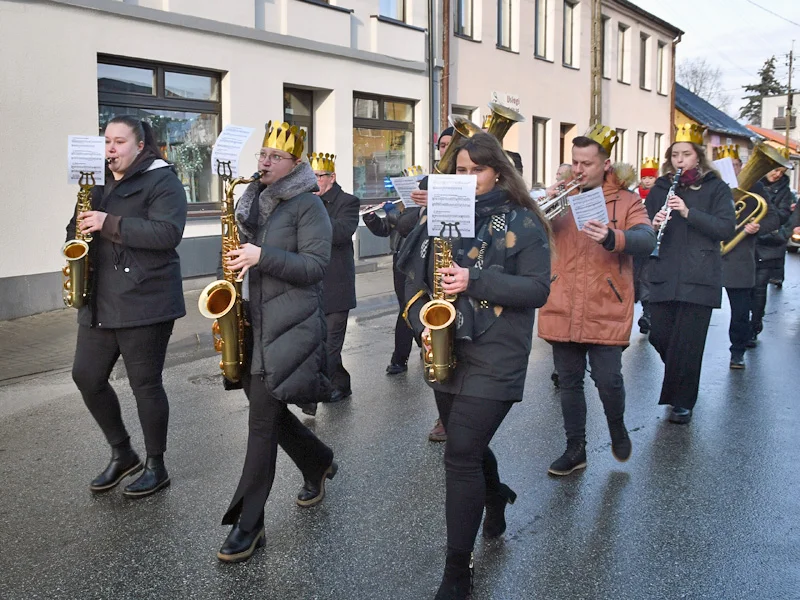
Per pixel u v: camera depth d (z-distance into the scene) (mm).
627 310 4453
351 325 9469
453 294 2951
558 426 5508
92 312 3959
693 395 5512
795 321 9922
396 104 15375
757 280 8203
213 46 11195
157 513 4008
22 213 9016
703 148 5422
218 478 4480
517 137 20078
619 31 26438
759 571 3449
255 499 3539
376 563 3496
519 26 19594
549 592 3266
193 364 7285
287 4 12414
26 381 6637
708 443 5164
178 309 4164
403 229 4688
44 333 8305
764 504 4176
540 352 7945
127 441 4340
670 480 4508
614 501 4207
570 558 3562
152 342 4066
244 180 3541
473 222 2855
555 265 4527
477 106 18078
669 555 3596
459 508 3016
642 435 5328
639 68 27781
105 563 3488
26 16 8914
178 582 3326
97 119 9758
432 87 15922
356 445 5066
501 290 2943
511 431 5395
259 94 12023
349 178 14008
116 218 3836
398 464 4727
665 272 5410
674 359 5484
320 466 4086
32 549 3619
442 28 16281
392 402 6070
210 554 3574
